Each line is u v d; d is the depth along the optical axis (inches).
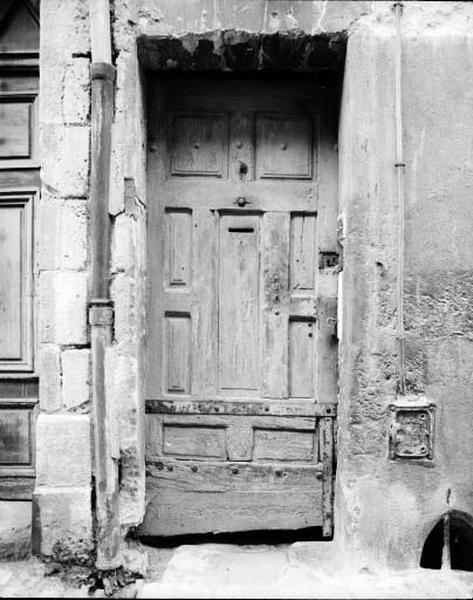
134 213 109.6
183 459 120.0
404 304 107.0
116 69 108.5
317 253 120.4
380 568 104.5
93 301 105.3
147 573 107.3
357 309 106.9
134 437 109.3
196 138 121.2
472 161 107.3
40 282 108.3
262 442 120.2
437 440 106.3
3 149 119.4
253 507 119.3
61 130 108.2
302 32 107.2
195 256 120.4
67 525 105.7
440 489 106.0
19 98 119.3
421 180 107.1
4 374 118.6
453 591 96.9
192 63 116.0
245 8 107.3
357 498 106.0
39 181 118.6
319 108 120.7
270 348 120.2
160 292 120.5
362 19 107.1
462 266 107.3
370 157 106.7
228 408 119.7
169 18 108.1
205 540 120.6
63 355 107.7
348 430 107.0
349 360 107.1
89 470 106.5
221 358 120.4
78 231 108.2
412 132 107.2
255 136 121.0
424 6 108.0
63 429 106.7
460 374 107.0
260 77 120.6
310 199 120.4
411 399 106.4
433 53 107.1
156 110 120.8
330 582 100.0
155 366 120.3
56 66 108.3
